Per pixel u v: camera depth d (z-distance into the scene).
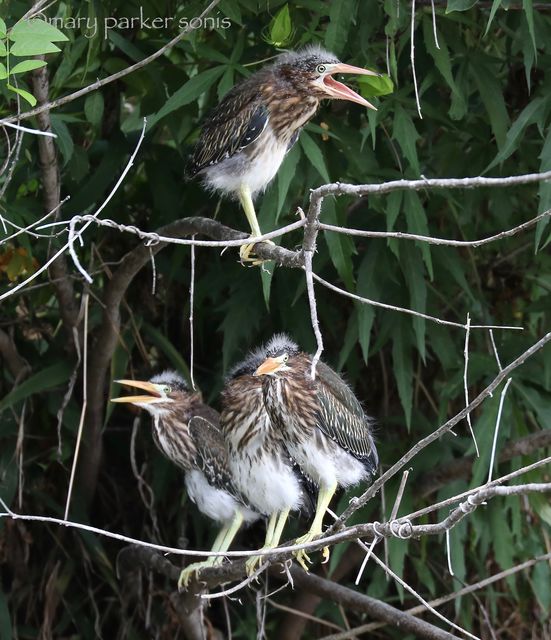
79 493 11.70
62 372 11.11
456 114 9.70
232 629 12.17
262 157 9.38
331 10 9.21
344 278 9.80
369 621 12.41
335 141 10.20
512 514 11.48
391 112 10.51
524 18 9.65
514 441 10.66
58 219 10.08
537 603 12.45
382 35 10.08
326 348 11.89
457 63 10.45
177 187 11.20
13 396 10.88
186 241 6.40
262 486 9.86
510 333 11.62
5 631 11.03
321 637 12.51
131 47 10.03
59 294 10.75
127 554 11.25
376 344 10.88
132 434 11.32
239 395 9.88
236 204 11.16
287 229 6.30
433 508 5.81
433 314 11.13
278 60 9.55
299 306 11.08
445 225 11.55
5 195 10.57
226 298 11.75
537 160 10.64
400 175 10.02
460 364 11.08
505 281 11.78
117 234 11.53
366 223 10.74
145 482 11.37
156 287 11.82
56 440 11.62
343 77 10.09
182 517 11.90
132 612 11.78
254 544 12.20
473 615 12.48
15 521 11.57
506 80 11.30
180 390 10.81
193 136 11.61
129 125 11.93
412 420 11.72
